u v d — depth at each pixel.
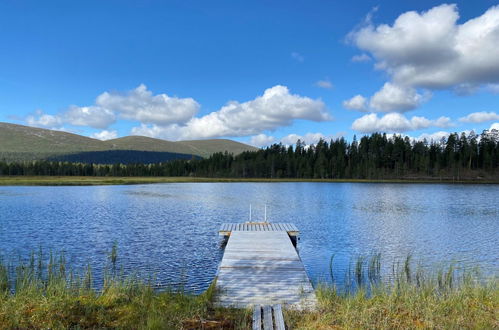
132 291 9.82
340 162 125.94
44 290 10.07
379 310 8.23
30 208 35.75
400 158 123.75
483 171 116.88
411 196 54.69
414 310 8.31
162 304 8.68
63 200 44.03
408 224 28.50
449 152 124.00
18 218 29.34
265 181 107.38
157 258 17.39
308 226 27.66
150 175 144.12
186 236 22.92
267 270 12.94
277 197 52.69
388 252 19.36
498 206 40.81
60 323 7.15
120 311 8.04
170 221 29.12
